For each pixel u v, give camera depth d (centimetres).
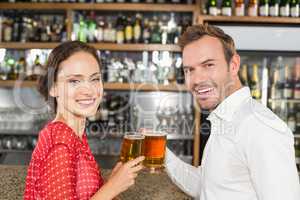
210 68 111
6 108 345
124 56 349
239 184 108
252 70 327
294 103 323
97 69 106
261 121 103
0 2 322
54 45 324
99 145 339
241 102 112
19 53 346
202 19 306
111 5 318
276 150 98
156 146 113
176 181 142
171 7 315
